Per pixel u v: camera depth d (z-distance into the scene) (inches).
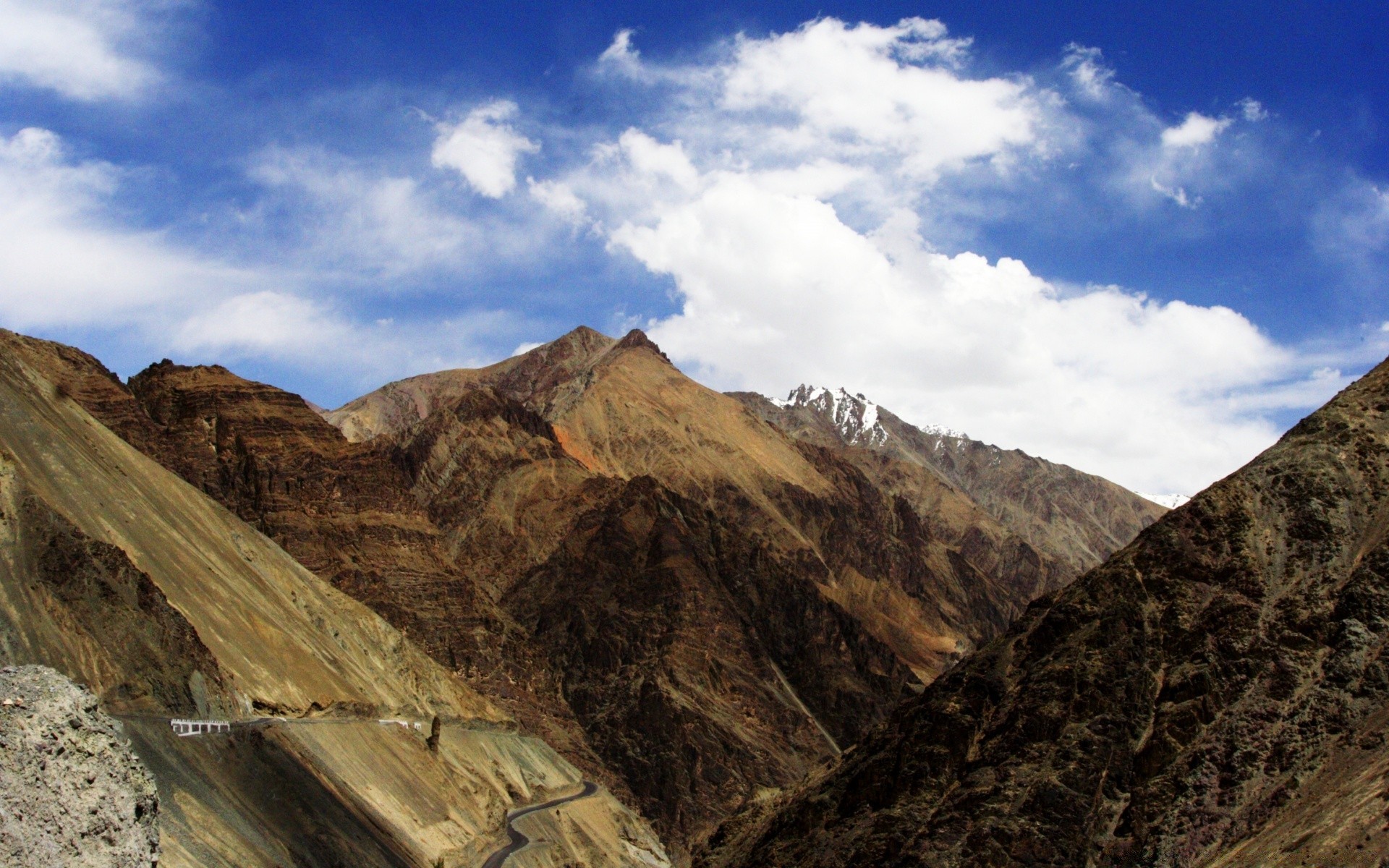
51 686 2112.5
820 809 5561.0
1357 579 4586.6
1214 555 5032.0
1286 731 4293.8
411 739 6924.2
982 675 5275.6
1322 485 4992.6
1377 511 4864.7
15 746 2003.0
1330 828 3597.4
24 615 3932.1
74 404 5876.0
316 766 5196.9
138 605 4485.7
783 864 5334.6
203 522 6451.8
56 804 1996.8
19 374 5561.0
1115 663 4884.4
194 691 4490.7
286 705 5659.5
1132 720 4690.0
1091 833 4461.1
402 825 5654.5
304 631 6752.0
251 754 4591.5
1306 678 4451.3
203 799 3949.3
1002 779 4761.3
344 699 6284.5
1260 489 5123.0
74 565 4266.7
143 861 2068.2
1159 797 4345.5
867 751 5693.9
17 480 4288.9
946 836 4685.0
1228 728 4414.4
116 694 4072.3
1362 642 4424.2
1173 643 4854.8
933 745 5152.6
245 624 5871.1
